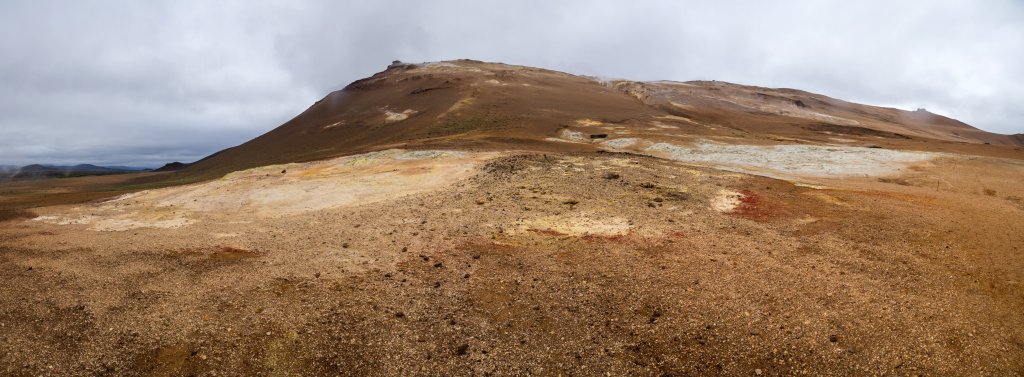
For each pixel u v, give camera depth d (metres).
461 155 28.88
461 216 16.61
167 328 9.24
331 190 21.89
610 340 8.93
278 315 9.67
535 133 49.00
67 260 12.87
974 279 10.89
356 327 9.34
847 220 15.48
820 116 106.44
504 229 14.92
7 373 8.05
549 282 11.08
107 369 8.20
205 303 10.15
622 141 40.78
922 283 10.73
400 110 78.38
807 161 29.95
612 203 17.69
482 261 12.38
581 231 14.59
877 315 9.40
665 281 11.01
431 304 10.16
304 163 29.34
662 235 14.12
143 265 12.37
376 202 19.44
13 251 13.77
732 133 48.62
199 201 20.84
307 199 20.61
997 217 16.03
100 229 16.62
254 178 25.30
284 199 20.73
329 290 10.73
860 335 8.79
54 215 18.89
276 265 12.21
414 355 8.58
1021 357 8.08
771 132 60.06
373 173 25.12
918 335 8.73
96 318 9.59
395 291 10.71
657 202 17.75
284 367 8.30
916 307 9.65
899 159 29.05
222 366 8.29
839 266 11.73
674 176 22.11
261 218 17.73
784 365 8.15
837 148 33.47
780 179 22.89
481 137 44.47
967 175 25.14
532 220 15.84
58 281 11.38
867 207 17.16
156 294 10.59
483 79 100.50
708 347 8.66
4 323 9.47
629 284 10.89
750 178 22.17
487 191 19.94
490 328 9.34
